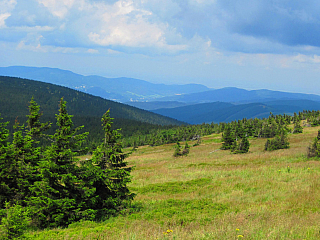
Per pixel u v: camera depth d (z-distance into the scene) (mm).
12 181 13273
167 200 15203
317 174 18953
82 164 13414
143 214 12719
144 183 22234
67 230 10242
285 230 8227
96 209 12953
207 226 9594
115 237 8820
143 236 8688
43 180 11758
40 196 11281
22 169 13430
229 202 13844
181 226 10062
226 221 9828
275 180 18188
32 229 10719
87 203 12414
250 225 8977
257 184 17422
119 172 13367
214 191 16938
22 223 8000
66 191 11844
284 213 10602
